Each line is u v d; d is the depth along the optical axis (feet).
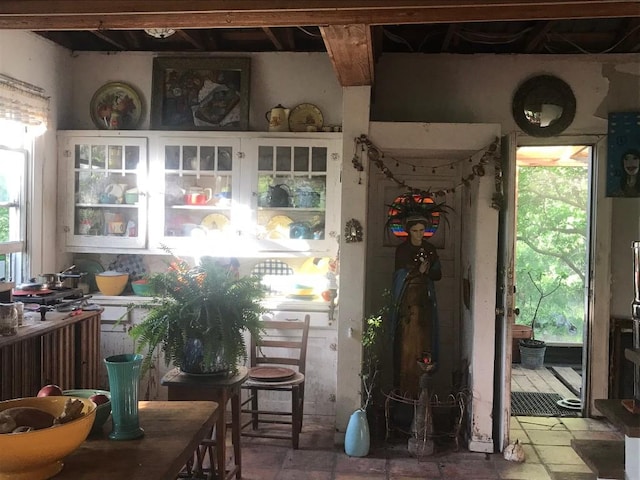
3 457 4.73
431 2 8.26
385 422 14.34
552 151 20.10
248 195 14.79
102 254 16.07
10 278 13.83
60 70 15.15
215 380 9.95
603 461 9.36
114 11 8.59
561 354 21.57
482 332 12.96
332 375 14.58
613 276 15.47
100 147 15.02
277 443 13.43
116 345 14.93
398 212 14.29
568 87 14.97
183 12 8.54
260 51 15.47
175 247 14.93
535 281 23.25
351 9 8.39
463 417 13.88
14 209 13.83
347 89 13.12
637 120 14.87
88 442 5.90
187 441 5.95
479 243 12.96
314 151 14.71
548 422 15.30
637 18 13.46
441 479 11.73
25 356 11.05
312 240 14.74
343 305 13.25
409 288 13.80
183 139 14.85
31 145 13.99
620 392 15.44
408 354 13.70
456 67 15.17
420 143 13.19
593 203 15.35
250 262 15.92
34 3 8.64
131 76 15.64
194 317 9.56
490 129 13.08
